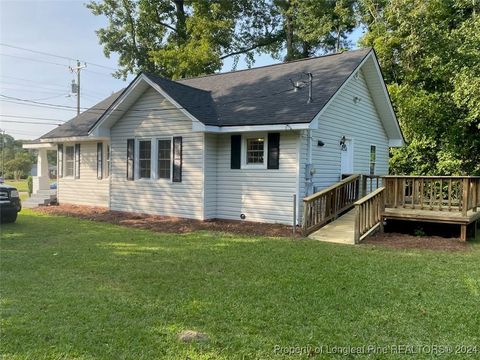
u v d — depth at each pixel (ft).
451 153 46.83
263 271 19.95
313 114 31.86
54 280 18.10
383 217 32.24
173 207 40.42
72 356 10.89
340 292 16.60
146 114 42.27
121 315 13.78
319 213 32.53
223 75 51.72
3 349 11.22
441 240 29.27
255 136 36.78
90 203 51.83
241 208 37.70
